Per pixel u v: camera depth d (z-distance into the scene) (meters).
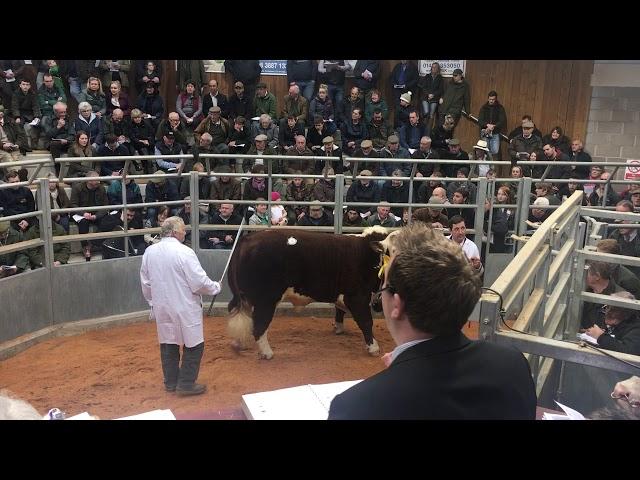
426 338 1.45
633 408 2.26
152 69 10.00
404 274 1.44
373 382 1.38
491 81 11.15
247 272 5.32
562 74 10.94
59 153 8.78
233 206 7.31
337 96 10.70
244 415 1.84
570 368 3.53
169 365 4.92
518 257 2.71
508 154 10.95
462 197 7.17
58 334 6.13
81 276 6.28
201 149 8.54
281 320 6.71
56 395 4.93
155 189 7.87
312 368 5.51
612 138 11.04
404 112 10.68
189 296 4.74
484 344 1.49
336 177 6.65
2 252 5.72
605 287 4.66
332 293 5.51
